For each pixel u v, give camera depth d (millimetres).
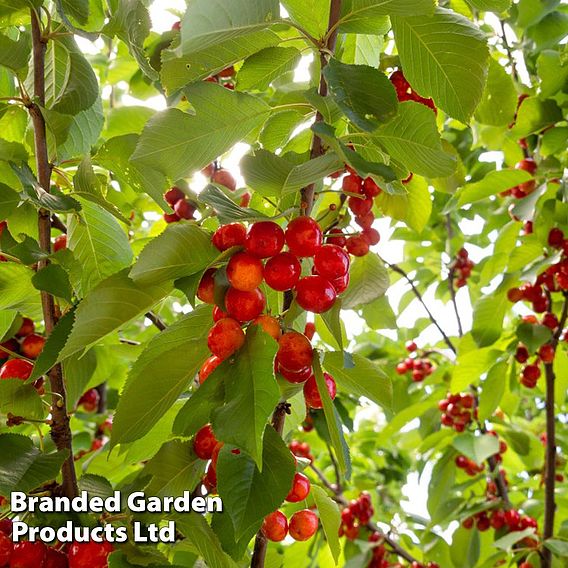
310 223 418
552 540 928
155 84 786
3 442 446
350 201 570
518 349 983
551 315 966
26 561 429
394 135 462
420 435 1282
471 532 1121
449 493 1188
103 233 586
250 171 437
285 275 408
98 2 706
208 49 489
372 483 1309
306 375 429
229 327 396
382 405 506
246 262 402
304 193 474
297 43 590
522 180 907
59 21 591
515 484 1407
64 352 425
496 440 984
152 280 411
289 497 463
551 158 922
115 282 427
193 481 510
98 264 589
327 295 413
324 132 387
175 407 538
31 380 428
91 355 638
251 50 501
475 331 966
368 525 1146
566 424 1495
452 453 1166
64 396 498
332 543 508
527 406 1787
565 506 1121
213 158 478
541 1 872
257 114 471
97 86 576
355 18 477
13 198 508
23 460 444
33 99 528
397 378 1308
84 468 793
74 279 521
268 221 414
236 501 387
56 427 488
